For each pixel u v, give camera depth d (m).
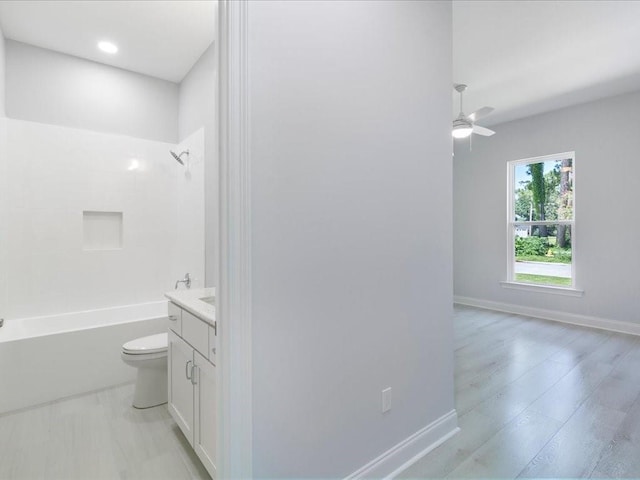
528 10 2.50
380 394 1.62
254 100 1.19
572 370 2.91
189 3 2.48
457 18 2.58
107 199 3.33
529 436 1.99
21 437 2.00
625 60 3.22
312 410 1.37
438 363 1.94
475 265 5.39
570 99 4.12
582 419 2.17
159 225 3.63
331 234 1.42
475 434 2.00
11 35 2.84
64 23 2.70
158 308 3.53
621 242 3.98
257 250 1.21
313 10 1.35
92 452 1.86
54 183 3.07
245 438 1.18
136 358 2.23
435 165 1.90
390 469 1.66
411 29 1.74
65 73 3.15
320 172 1.38
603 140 4.10
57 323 3.02
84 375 2.58
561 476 1.67
